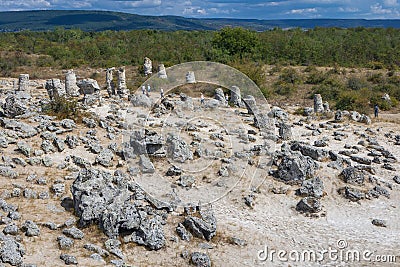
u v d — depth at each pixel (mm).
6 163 24328
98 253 17250
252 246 20156
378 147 33938
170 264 17734
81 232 18453
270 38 97875
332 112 45781
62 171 24828
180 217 21594
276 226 22469
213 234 20156
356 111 47375
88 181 20453
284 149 31094
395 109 52562
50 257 16641
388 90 60969
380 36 112000
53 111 34875
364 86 62438
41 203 20938
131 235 18906
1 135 27859
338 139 36219
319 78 67062
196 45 90875
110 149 28703
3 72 68500
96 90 47281
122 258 17438
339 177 27781
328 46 91688
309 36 114125
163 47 88250
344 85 63688
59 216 19906
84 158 26797
